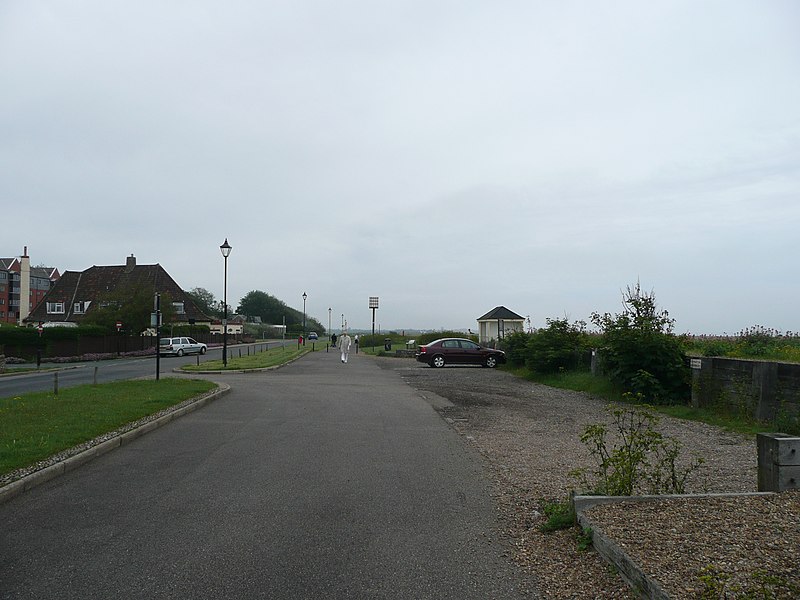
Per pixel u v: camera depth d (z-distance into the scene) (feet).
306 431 38.99
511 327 134.92
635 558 14.90
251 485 25.54
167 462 29.76
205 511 21.85
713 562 14.37
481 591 15.39
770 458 20.53
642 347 53.93
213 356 154.51
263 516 21.34
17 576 16.01
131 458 30.58
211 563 16.98
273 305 488.44
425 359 106.83
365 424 42.14
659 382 53.47
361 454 32.07
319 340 355.36
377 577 16.20
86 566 16.69
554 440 36.60
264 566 16.83
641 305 56.75
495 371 98.48
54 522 20.52
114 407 43.34
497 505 22.97
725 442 35.96
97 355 148.05
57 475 26.78
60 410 41.14
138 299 176.76
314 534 19.54
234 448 33.32
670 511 18.44
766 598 12.18
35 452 28.35
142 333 182.50
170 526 20.16
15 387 68.23
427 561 17.38
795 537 15.74
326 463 29.81
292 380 78.89
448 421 44.04
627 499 19.70
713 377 47.42
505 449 33.73
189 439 35.91
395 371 98.48
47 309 240.73
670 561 14.62
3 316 311.27
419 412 48.62
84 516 21.18
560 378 74.43
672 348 53.98
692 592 12.97
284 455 31.60
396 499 23.67
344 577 16.16
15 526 20.08
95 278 249.96
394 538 19.29
